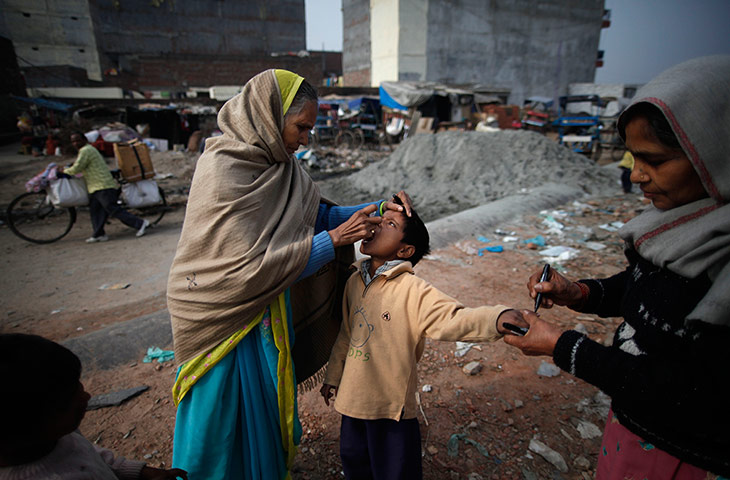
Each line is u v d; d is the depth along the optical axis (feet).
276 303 4.99
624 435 3.59
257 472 5.15
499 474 6.87
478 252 17.29
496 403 8.52
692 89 2.73
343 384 5.36
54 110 87.76
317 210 5.77
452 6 110.52
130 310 14.53
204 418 4.80
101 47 143.84
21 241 24.04
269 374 5.05
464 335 4.51
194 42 162.71
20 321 13.83
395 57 110.52
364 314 5.35
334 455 7.35
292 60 139.85
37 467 3.41
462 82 117.70
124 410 8.61
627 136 3.17
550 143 36.63
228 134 4.94
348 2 130.82
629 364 3.11
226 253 4.50
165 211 30.32
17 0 128.47
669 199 3.09
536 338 3.71
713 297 2.62
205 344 4.81
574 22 126.31
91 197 23.30
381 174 39.93
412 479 5.38
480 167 36.01
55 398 3.29
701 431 2.90
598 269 15.44
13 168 49.85
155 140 71.77
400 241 5.22
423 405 8.47
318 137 72.18
